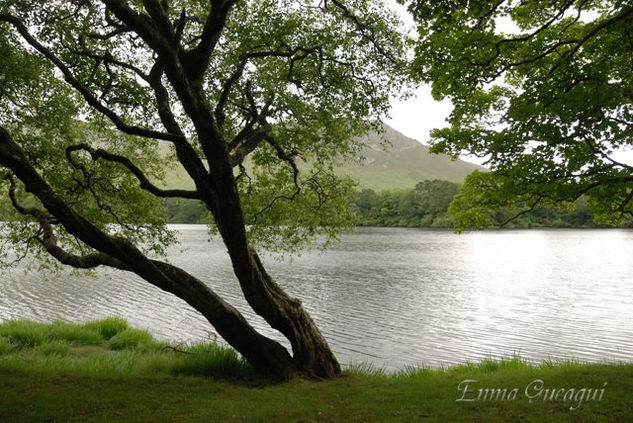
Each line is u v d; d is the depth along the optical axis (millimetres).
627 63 9359
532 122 8938
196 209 109312
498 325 19438
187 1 9516
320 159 11375
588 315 21281
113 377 8461
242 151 9273
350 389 8047
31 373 8297
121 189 12492
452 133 10500
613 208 10156
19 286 27391
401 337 17625
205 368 9484
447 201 122000
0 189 12117
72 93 11031
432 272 36438
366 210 136875
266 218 11859
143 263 7996
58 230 12867
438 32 9375
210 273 34688
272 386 8414
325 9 9266
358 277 33438
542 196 9930
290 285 29703
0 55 9094
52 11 8438
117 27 8328
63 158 11367
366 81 10203
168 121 8336
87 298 24312
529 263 43281
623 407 6184
